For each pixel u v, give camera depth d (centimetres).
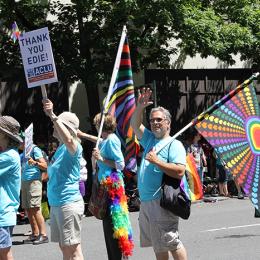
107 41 2434
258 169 843
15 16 2431
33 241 1581
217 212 2144
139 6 2309
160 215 866
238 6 2717
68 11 2453
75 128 934
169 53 2695
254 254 1301
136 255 1339
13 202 855
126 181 2247
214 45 2492
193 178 905
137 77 3039
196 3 2564
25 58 891
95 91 2634
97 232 1755
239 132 845
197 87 3206
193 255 1317
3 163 841
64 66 2367
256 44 2664
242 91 849
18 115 2761
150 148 906
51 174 915
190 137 2612
